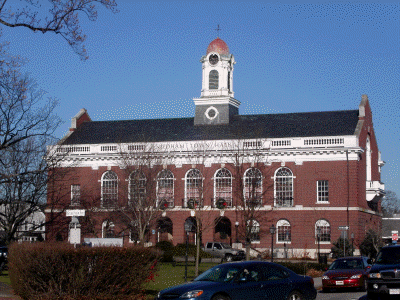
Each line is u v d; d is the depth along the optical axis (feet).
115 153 259.19
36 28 76.89
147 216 219.61
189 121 276.82
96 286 86.79
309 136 246.27
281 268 79.51
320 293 112.47
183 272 153.58
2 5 76.48
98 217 248.52
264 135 253.24
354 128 247.91
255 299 74.79
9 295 93.20
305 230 241.96
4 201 170.71
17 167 169.78
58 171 201.77
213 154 252.83
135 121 283.18
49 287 85.46
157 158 238.27
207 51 276.62
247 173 243.19
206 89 274.16
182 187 256.11
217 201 245.04
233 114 275.80
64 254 85.40
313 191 242.99
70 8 77.20
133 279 90.43
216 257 225.56
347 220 238.07
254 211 220.23
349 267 117.39
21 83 102.94
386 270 86.22
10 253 97.91
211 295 71.92
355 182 239.09
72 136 279.08
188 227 128.16
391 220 374.22
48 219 236.63
